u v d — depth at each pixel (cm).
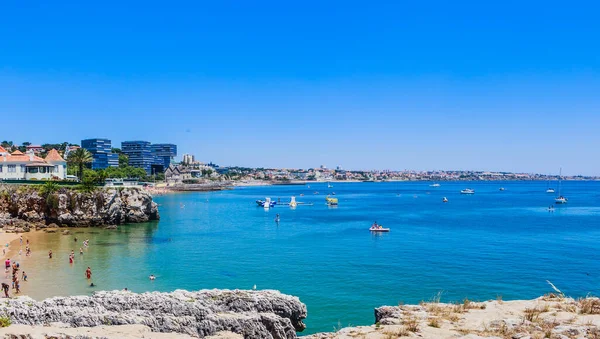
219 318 2689
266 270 6575
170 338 2248
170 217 14912
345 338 2172
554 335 1981
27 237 9344
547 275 6269
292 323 3038
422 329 2184
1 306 2738
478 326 2217
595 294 5294
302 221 14025
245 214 16488
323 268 6725
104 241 9162
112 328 2447
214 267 6762
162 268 6650
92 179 11956
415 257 7669
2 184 11662
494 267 6806
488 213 17000
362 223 13438
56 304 2873
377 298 5119
